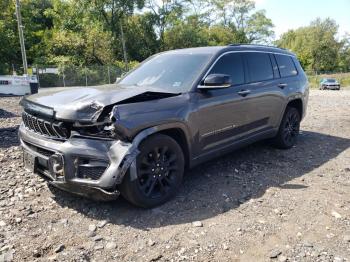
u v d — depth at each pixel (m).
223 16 61.81
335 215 3.74
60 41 38.97
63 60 36.19
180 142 4.27
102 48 40.03
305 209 3.89
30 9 45.34
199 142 4.37
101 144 3.51
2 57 40.06
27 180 4.63
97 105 3.46
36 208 3.87
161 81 4.64
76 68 33.28
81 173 3.55
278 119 5.92
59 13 43.81
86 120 3.44
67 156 3.54
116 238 3.30
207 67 4.60
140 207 3.87
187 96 4.22
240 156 5.83
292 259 2.96
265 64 5.72
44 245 3.17
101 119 3.49
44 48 42.47
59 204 3.97
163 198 3.95
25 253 3.05
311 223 3.58
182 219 3.66
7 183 4.53
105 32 41.62
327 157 5.90
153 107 3.78
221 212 3.81
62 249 3.12
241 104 4.96
